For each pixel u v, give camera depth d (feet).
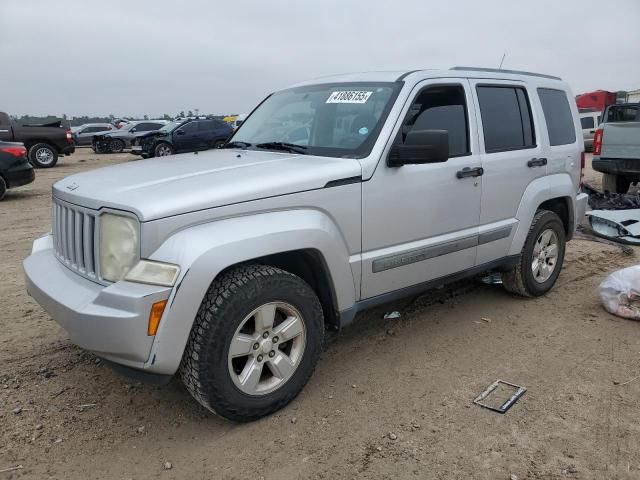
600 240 24.39
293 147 12.69
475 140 13.82
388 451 9.41
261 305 9.73
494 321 15.03
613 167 31.71
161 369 8.92
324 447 9.55
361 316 15.39
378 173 11.48
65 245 10.58
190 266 8.78
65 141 64.28
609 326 14.65
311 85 14.69
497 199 14.46
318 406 10.83
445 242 13.12
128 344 8.64
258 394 10.07
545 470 8.89
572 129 17.63
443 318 15.25
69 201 10.23
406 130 12.14
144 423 10.35
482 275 16.97
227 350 9.43
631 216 24.75
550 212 16.52
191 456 9.38
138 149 75.51
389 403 10.91
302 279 11.22
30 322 15.01
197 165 11.41
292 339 10.57
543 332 14.28
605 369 12.21
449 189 13.01
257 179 10.00
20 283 18.34
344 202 10.95
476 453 9.33
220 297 9.32
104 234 9.33
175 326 8.80
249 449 9.53
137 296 8.52
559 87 17.48
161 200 8.98
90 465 9.16
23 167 38.04
